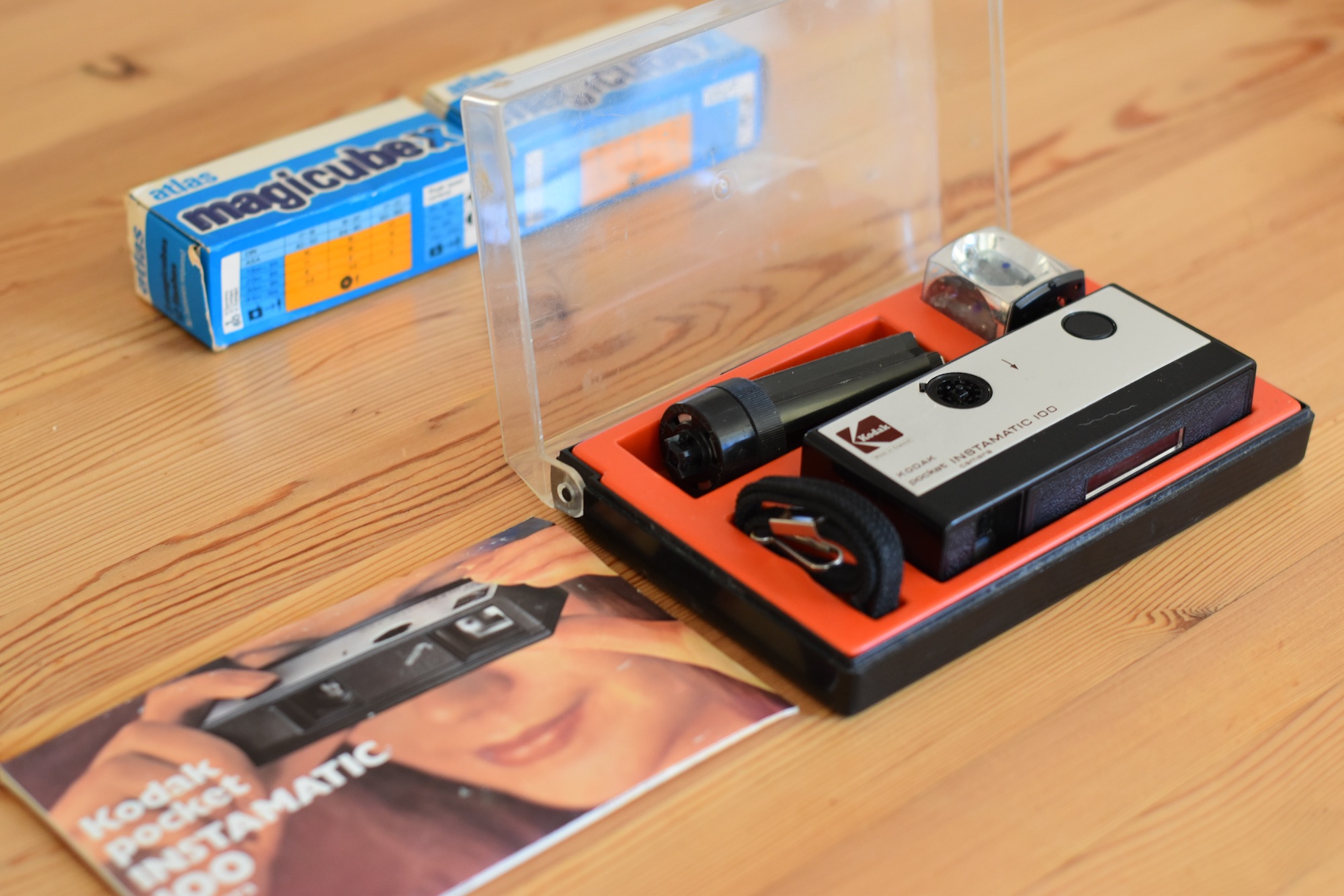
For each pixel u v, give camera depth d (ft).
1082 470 2.04
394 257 2.81
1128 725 1.94
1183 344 2.22
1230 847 1.78
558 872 1.74
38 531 2.29
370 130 2.88
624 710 1.91
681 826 1.80
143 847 1.72
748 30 2.39
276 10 3.82
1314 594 2.14
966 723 1.94
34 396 2.57
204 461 2.44
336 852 1.71
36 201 3.08
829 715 1.95
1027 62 3.60
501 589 2.10
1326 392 2.52
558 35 3.71
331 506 2.35
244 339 2.70
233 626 2.11
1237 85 3.49
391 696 1.92
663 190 2.37
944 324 2.53
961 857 1.77
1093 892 1.73
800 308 2.67
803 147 2.58
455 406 2.58
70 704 1.98
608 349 2.38
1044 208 3.07
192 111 3.39
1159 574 2.17
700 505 2.13
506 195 2.11
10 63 3.56
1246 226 3.00
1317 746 1.91
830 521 1.89
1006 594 1.99
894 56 2.63
